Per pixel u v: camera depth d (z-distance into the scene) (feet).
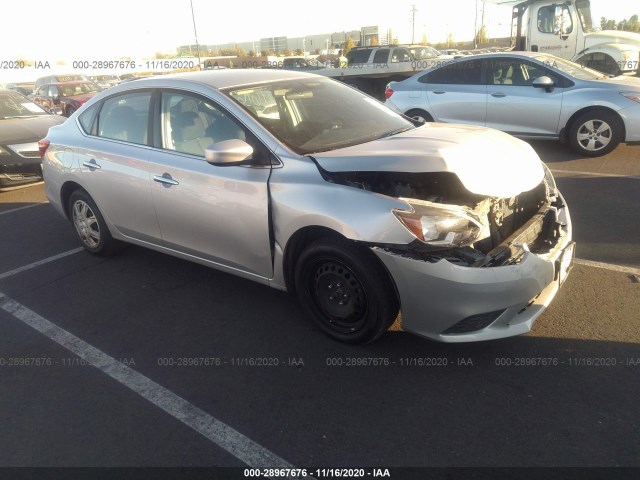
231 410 9.55
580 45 40.37
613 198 19.27
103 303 13.69
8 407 9.93
